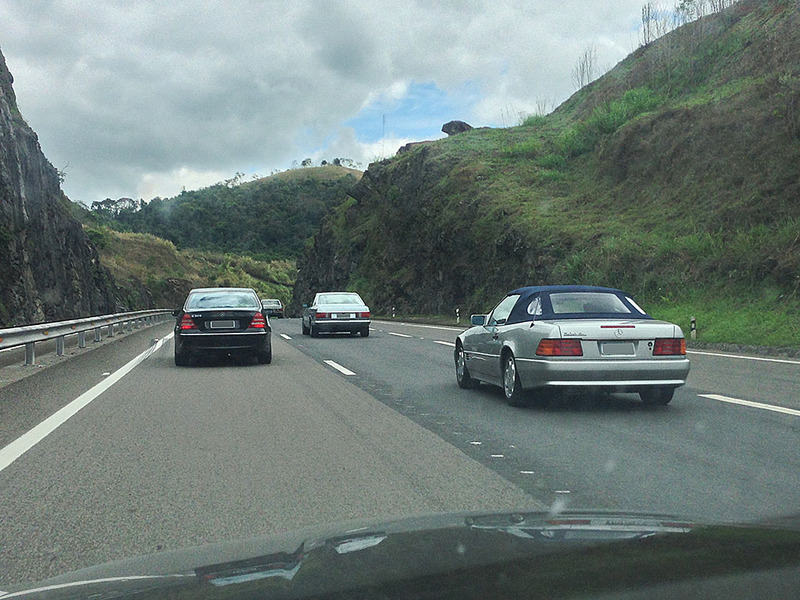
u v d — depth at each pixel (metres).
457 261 43.31
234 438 6.17
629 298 8.55
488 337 8.82
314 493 4.36
